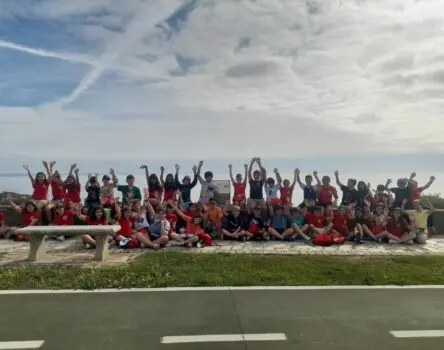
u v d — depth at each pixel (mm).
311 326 5809
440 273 8492
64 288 7516
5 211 14062
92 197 13641
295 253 10531
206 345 5223
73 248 11422
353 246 11656
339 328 5750
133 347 5160
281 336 5484
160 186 14094
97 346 5184
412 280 8039
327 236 11844
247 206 12914
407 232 12188
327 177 14047
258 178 14062
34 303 6723
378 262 9500
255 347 5172
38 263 9398
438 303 6781
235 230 12688
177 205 13086
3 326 5793
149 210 12039
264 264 9188
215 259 9648
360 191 13758
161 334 5539
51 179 14742
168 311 6363
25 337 5438
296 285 7746
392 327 5793
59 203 13633
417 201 13195
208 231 12711
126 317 6117
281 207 12773
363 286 7691
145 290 7402
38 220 12961
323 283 7859
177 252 10555
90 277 7977
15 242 12430
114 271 8469
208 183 14398
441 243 12211
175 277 8102
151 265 8984
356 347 5180
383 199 13656
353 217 12586
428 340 5391
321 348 5145
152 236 11484
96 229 9594
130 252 10727
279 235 12523
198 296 7086
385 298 7023
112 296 7078
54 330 5656
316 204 13492
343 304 6711
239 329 5703
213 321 5973
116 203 12469
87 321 5965
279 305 6648
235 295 7148
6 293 7219
